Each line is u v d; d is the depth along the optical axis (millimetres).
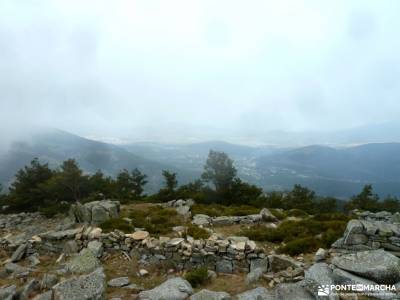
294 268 10766
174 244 13031
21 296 9211
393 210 39219
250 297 8227
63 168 34906
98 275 8805
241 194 33844
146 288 10422
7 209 35500
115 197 38500
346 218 21656
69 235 15539
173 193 39031
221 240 13086
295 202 40312
